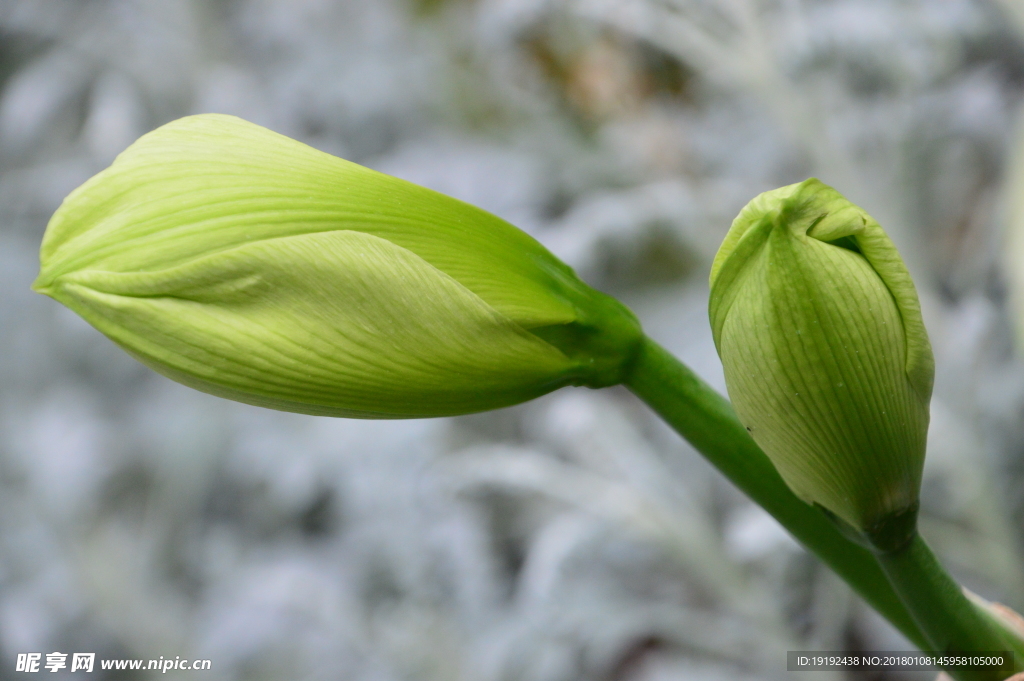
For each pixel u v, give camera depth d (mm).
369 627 1212
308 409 408
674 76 1461
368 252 400
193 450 1510
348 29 1701
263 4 1748
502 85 1559
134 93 1661
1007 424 1050
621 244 1310
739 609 1054
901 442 400
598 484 1116
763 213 394
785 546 1038
